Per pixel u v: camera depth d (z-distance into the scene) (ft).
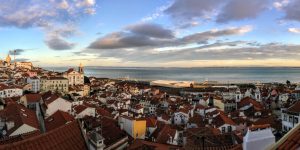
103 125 280.31
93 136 102.94
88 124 289.12
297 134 39.60
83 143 100.17
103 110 445.37
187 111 463.42
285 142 40.06
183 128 346.95
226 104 614.75
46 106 365.40
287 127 251.19
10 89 645.51
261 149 68.23
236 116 435.53
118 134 240.12
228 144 137.59
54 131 92.17
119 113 442.09
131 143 238.48
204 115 453.58
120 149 217.36
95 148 98.58
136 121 317.63
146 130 342.03
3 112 297.12
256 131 69.10
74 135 98.89
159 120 410.31
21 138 131.75
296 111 241.35
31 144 81.97
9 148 76.84
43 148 83.92
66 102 383.04
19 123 243.81
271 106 648.38
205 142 137.59
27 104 464.65
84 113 399.03
